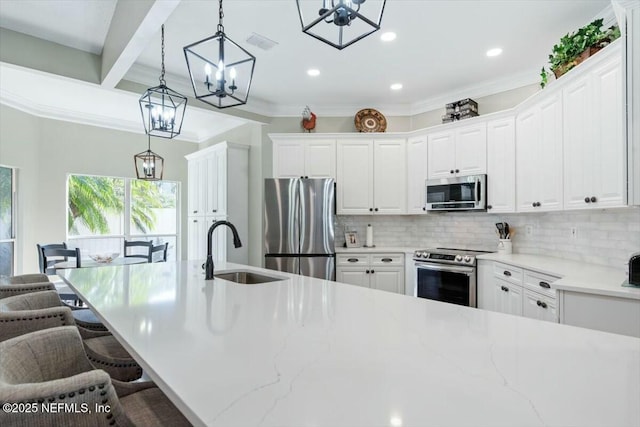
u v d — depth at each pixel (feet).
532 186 10.46
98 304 5.08
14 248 15.38
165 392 2.57
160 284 6.71
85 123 17.85
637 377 2.65
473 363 2.93
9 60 9.37
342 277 14.39
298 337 3.59
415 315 4.42
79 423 2.76
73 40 10.08
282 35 9.86
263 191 15.93
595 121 7.66
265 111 15.71
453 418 2.11
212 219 17.22
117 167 18.95
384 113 15.94
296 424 2.06
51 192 16.80
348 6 4.02
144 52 10.82
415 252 13.44
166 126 8.87
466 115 13.16
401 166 14.93
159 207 20.81
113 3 8.59
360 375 2.71
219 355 3.13
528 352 3.17
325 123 16.01
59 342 3.89
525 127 10.87
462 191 12.80
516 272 9.71
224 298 5.46
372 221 16.19
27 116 15.74
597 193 7.62
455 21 9.13
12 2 8.30
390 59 11.29
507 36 9.89
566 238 10.44
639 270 6.40
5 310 4.96
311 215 14.28
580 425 2.03
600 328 6.22
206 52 10.85
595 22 8.11
